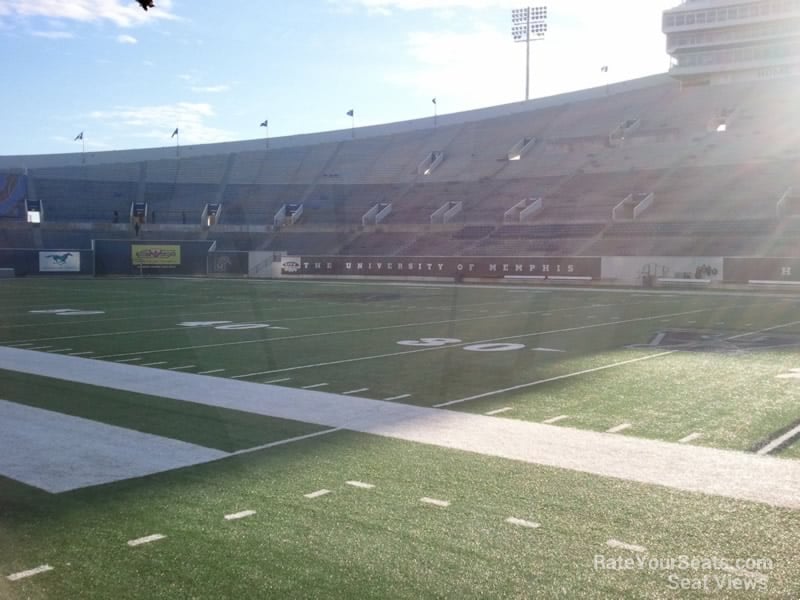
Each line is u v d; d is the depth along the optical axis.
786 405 8.07
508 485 5.38
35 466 6.02
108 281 39.69
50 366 11.20
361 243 46.78
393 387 9.27
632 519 4.71
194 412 7.94
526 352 12.31
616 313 19.53
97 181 56.00
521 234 40.81
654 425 7.18
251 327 16.59
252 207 54.78
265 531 4.59
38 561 4.21
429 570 4.01
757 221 34.25
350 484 5.45
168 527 4.68
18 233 49.19
